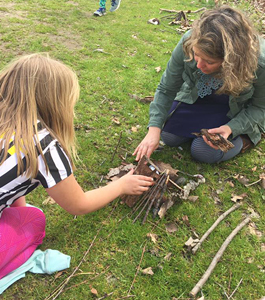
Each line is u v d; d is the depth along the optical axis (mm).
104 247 1928
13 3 5633
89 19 5398
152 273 1800
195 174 2516
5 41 4176
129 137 2840
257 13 5945
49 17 5195
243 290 1773
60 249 1893
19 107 1318
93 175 2412
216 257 1890
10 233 1591
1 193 1346
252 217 2213
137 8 6426
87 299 1676
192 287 1761
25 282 1712
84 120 2967
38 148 1316
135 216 2125
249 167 2631
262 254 1961
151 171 2123
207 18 1756
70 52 4148
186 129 2561
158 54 4445
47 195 2213
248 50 1743
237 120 2387
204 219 2170
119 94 3391
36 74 1324
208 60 1799
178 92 2686
